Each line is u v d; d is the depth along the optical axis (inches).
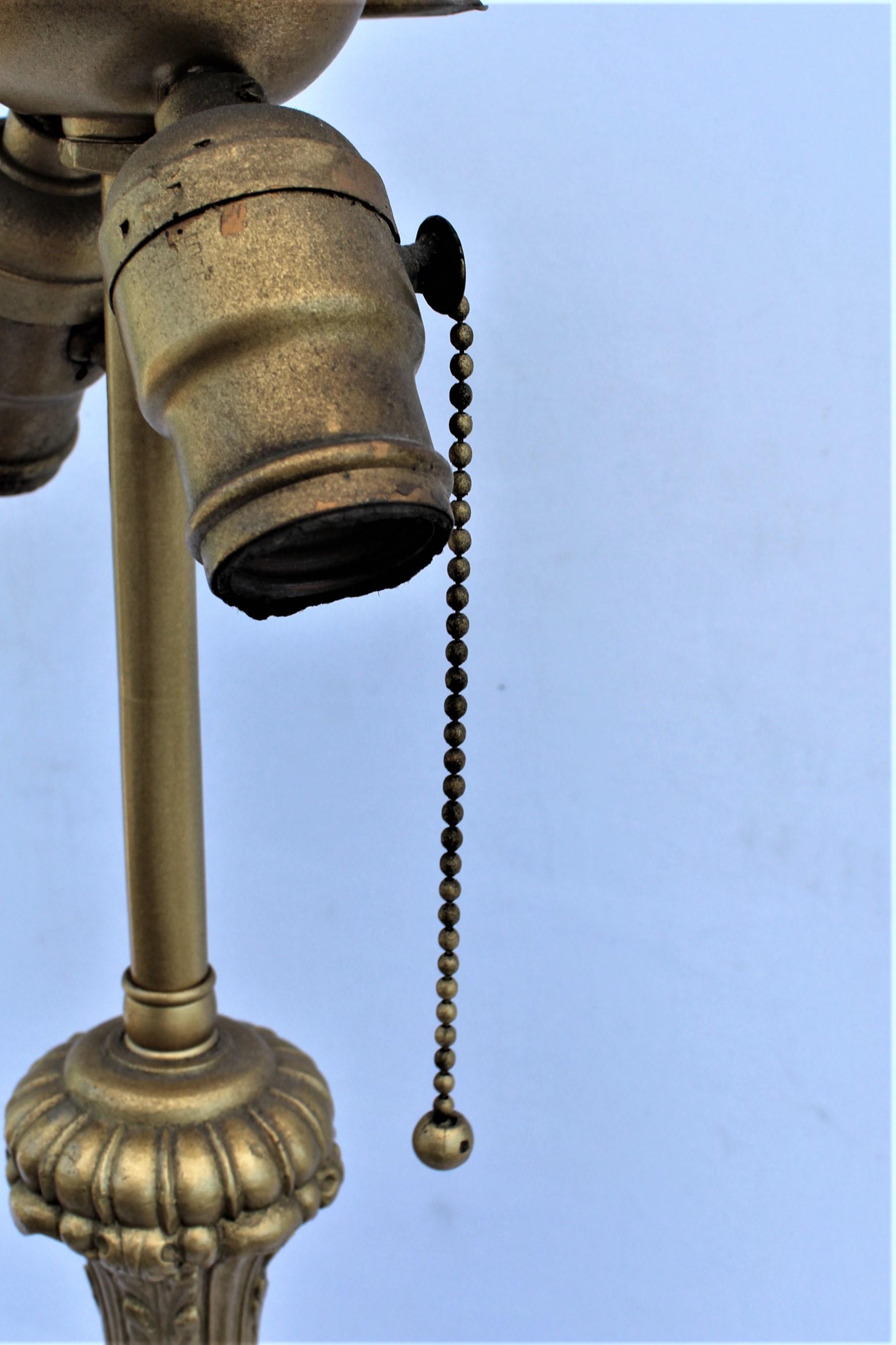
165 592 20.7
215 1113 20.9
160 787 21.0
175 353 17.9
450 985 19.5
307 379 17.7
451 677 19.0
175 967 21.3
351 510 17.5
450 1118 19.7
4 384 21.6
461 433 18.9
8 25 18.5
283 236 17.9
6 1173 21.5
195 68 18.7
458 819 19.2
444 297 18.8
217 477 17.7
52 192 20.7
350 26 19.1
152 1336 21.4
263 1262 22.0
